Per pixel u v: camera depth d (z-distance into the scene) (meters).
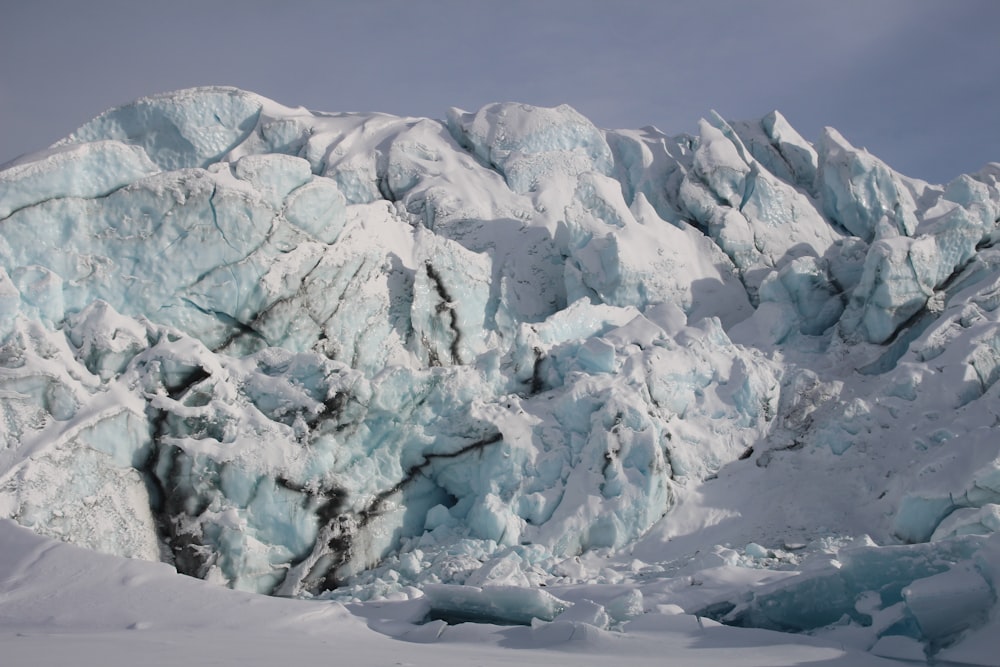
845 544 18.14
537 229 27.72
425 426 20.98
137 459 18.72
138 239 20.42
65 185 20.03
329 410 19.83
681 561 18.41
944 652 12.06
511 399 21.61
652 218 27.94
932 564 13.74
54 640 10.50
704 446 21.55
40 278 19.38
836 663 11.73
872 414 21.22
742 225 28.47
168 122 27.36
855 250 26.50
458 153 30.23
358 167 28.41
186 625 12.30
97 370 19.12
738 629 13.52
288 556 19.00
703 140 30.42
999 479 16.95
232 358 20.67
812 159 31.69
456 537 20.11
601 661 11.34
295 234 21.94
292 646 11.16
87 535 17.27
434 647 12.36
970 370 20.94
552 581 17.73
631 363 22.14
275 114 28.64
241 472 18.78
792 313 25.12
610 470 20.06
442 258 24.25
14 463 16.91
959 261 24.64
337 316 22.25
